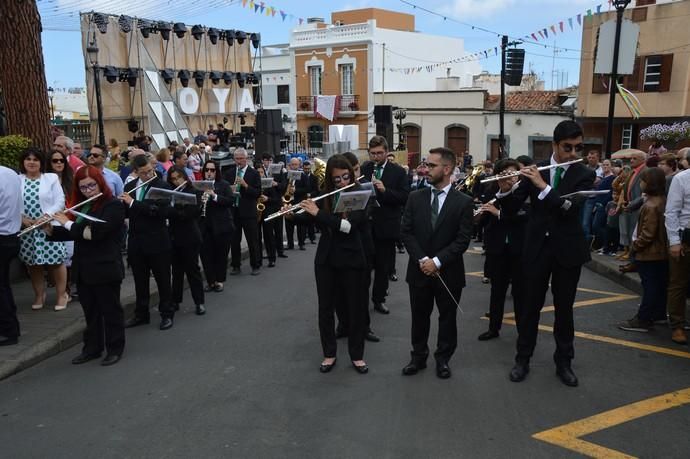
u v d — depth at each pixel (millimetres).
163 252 6672
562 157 4949
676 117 21797
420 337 5293
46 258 6699
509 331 6633
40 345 5852
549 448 3990
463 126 30219
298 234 12305
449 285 5074
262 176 10484
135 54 22328
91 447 4113
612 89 11750
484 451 3963
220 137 23266
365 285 5391
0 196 5664
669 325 6496
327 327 5418
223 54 27766
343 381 5188
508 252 6070
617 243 10438
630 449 3969
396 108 28734
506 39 19266
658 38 21688
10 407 4758
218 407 4707
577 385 4996
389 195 7035
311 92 36188
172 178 7289
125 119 22312
